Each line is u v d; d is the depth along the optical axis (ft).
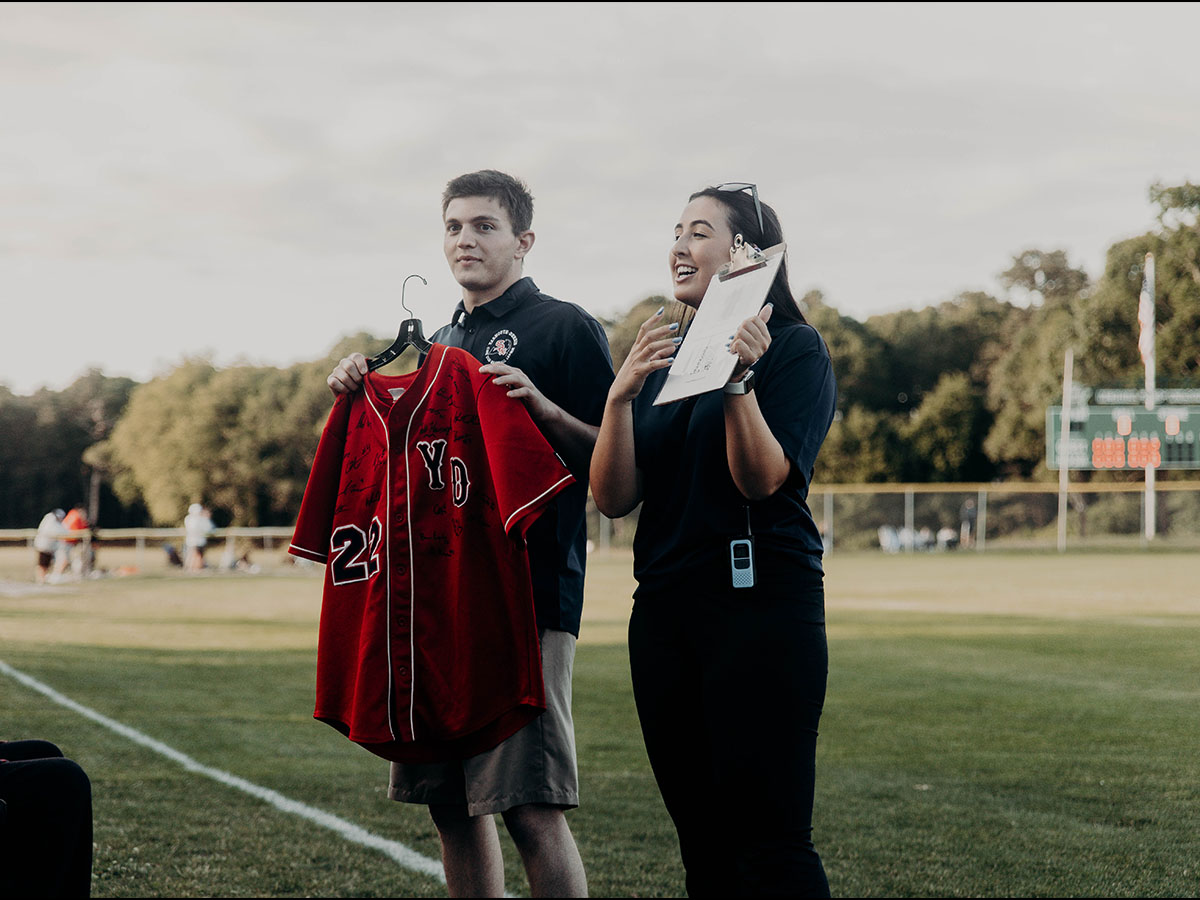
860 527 101.60
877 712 22.80
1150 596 50.06
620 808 15.24
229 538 91.45
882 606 47.85
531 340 9.84
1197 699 22.31
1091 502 94.58
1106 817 14.24
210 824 14.30
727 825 7.97
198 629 41.50
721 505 8.09
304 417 141.08
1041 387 109.19
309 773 17.39
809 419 8.14
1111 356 83.82
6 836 7.95
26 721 21.89
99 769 17.61
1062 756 18.06
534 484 8.36
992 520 99.60
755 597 7.91
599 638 36.99
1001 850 13.03
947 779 16.70
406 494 8.86
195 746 19.58
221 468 142.00
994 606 47.11
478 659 8.52
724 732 7.86
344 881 12.03
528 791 8.71
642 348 8.22
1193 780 15.60
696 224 8.87
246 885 11.87
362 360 9.37
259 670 30.19
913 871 12.36
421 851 13.16
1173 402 85.20
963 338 148.66
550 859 8.75
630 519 97.60
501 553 8.63
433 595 8.74
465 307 10.36
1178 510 90.43
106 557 101.55
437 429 8.93
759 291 7.72
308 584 69.62
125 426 149.79
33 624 43.34
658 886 11.96
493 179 10.07
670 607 8.28
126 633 39.96
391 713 8.58
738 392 7.58
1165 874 11.98
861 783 16.52
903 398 147.43
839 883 12.02
